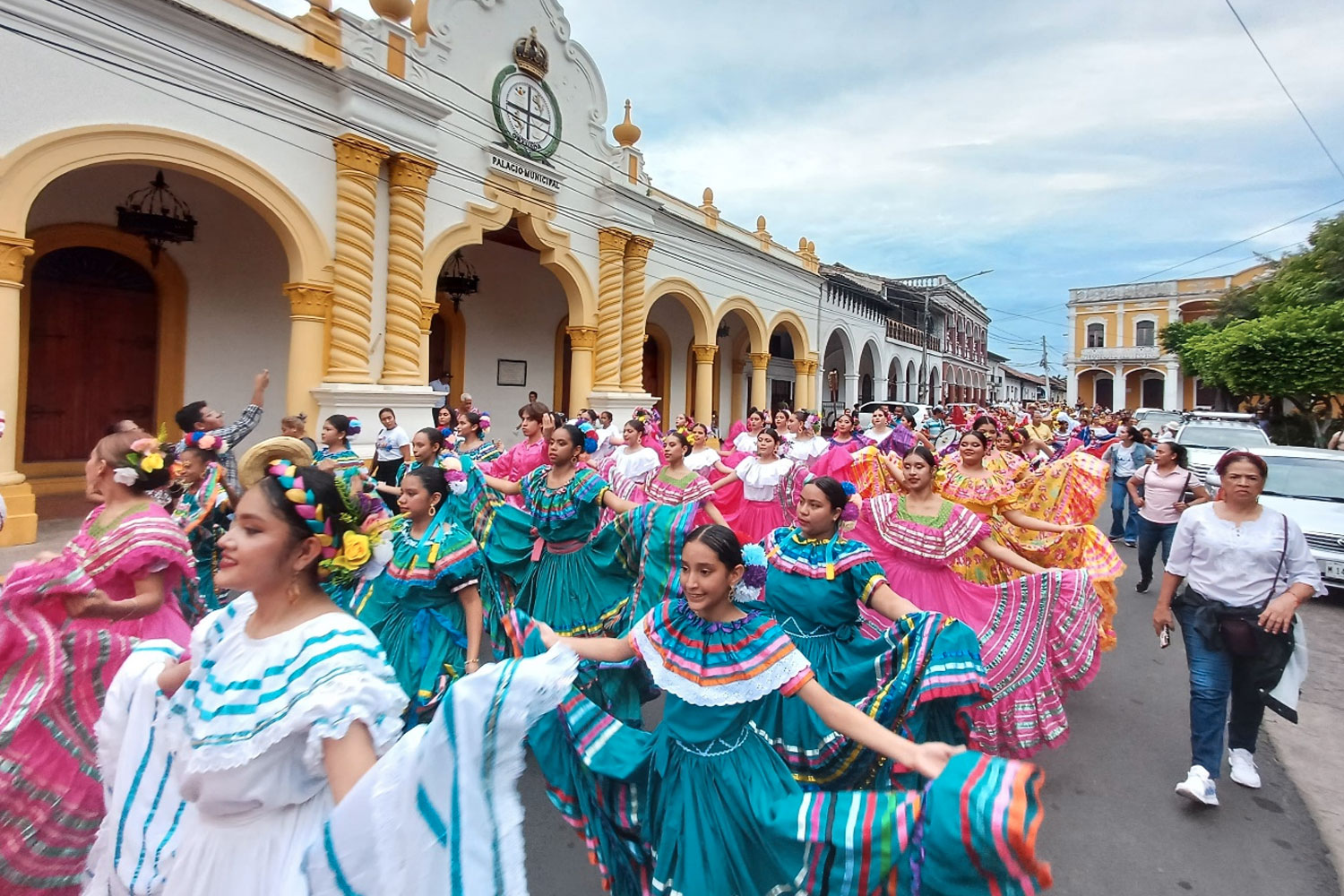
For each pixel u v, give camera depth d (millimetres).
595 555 4645
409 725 3762
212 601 5195
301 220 10922
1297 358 21328
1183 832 3822
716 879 2412
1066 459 6719
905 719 2973
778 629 2527
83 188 11055
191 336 12438
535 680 1927
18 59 8125
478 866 1796
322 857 1685
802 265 26188
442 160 12930
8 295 8109
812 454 10773
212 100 9805
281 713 1810
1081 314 58250
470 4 13289
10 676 2773
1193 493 8375
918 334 41312
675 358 24766
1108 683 5980
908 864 2102
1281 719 5359
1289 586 3965
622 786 2725
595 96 16219
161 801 2209
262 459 2637
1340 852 3668
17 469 10906
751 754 2561
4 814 2625
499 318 18344
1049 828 3848
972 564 5688
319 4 11008
